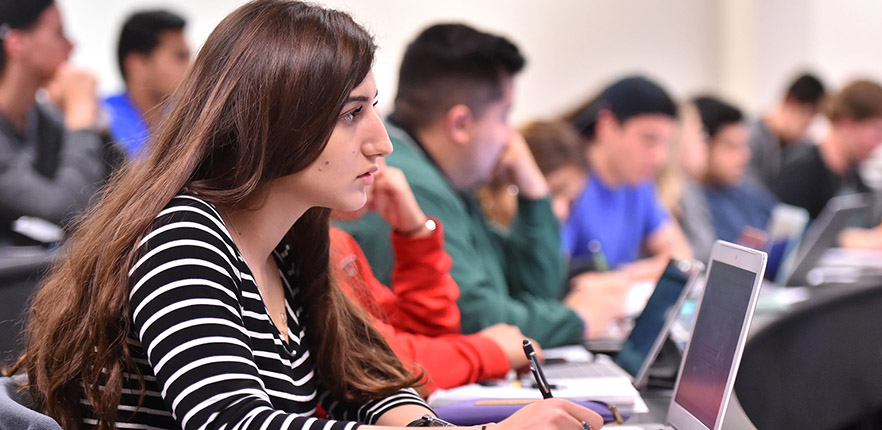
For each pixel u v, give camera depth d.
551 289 2.55
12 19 2.91
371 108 1.20
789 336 2.40
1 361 1.77
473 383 1.74
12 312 1.93
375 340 1.48
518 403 1.48
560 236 2.62
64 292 1.18
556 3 6.66
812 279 3.21
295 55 1.14
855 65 7.25
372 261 1.96
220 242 1.12
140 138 1.28
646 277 3.04
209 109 1.15
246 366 1.05
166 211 1.12
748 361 2.01
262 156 1.14
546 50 6.65
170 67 3.57
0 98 2.96
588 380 1.68
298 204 1.21
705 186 4.36
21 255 2.20
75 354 1.15
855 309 2.79
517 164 2.55
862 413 2.59
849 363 2.60
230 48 1.17
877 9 7.21
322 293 1.39
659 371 1.83
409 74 2.25
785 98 5.52
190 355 1.03
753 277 1.25
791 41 7.30
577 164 3.17
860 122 4.94
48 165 3.03
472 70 2.19
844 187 5.07
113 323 1.10
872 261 3.69
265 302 1.27
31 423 1.06
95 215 1.20
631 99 3.51
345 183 1.18
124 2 5.00
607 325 2.47
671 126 3.55
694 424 1.33
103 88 4.96
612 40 6.89
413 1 6.01
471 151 2.24
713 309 1.36
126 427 1.15
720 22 7.34
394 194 1.89
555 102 6.71
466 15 6.28
